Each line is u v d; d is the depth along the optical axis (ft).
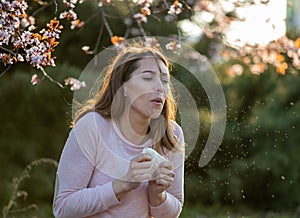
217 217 37.40
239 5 21.65
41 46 14.33
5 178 37.83
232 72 28.86
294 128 40.11
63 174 11.05
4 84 38.24
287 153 40.06
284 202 40.22
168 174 10.84
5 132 38.37
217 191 39.55
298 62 22.72
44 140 38.68
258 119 40.37
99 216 11.08
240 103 41.11
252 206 40.37
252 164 39.63
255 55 24.90
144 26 40.37
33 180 38.14
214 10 23.18
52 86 38.19
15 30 14.21
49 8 32.65
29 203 37.96
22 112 38.37
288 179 40.04
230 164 39.34
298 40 22.43
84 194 10.89
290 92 40.83
